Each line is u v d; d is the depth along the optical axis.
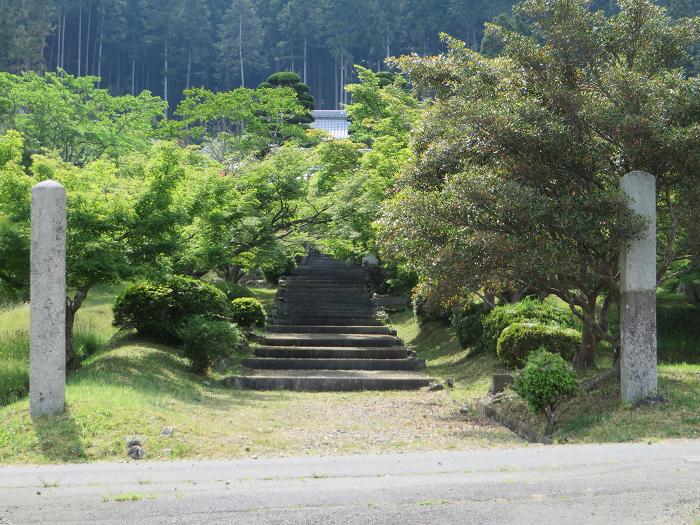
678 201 11.89
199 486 6.41
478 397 13.85
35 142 34.12
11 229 13.05
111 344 17.22
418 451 8.93
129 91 82.25
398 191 14.98
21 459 8.55
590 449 8.08
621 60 12.87
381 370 17.78
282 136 41.22
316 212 24.06
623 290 10.68
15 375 14.01
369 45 85.88
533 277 11.38
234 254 21.12
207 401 12.92
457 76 13.43
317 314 24.22
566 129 11.24
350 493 6.00
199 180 17.84
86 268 13.06
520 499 5.75
